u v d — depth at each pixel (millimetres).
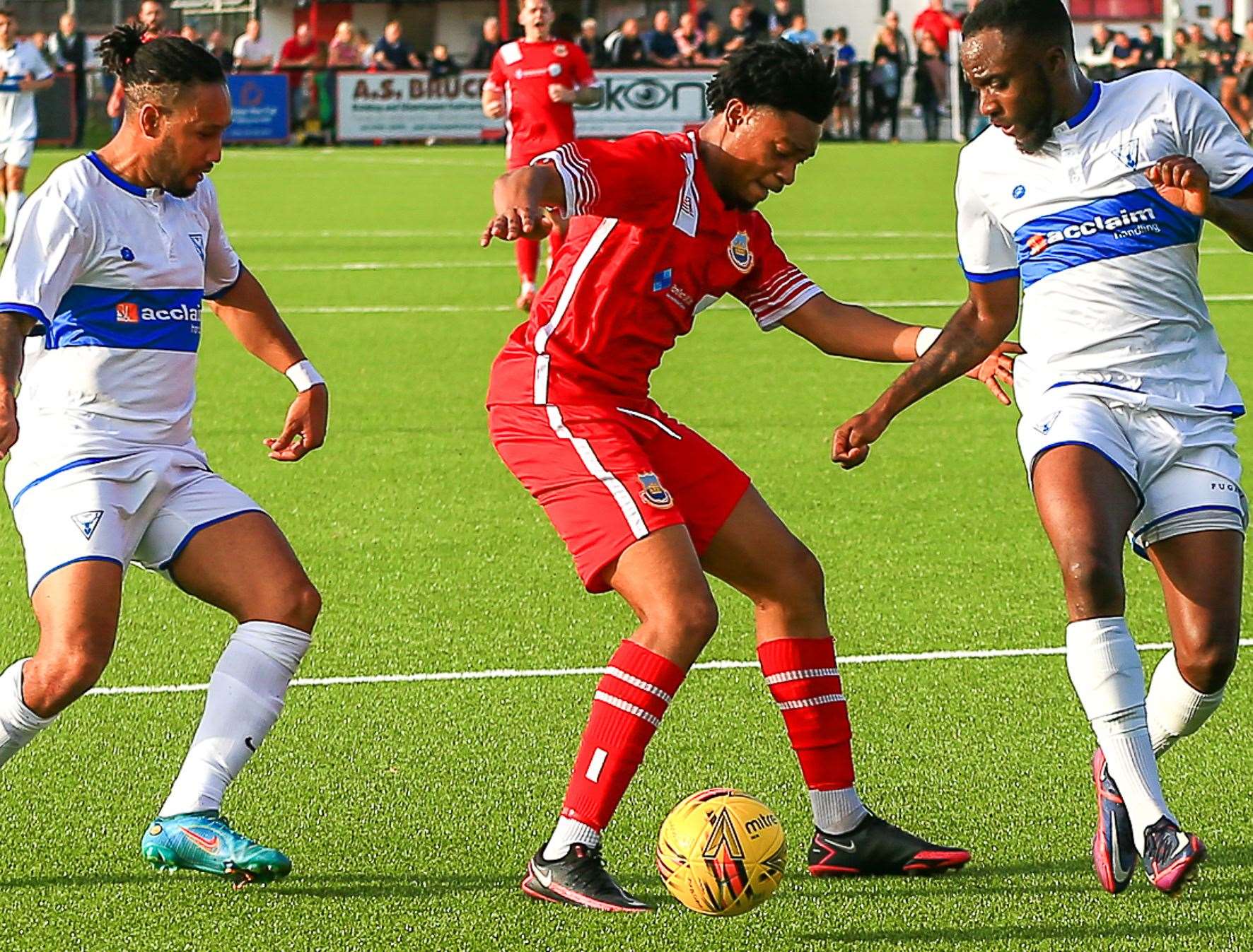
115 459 14328
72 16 114438
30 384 14594
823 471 30344
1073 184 14656
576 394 14516
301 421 16047
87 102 112625
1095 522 13836
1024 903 13914
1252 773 16688
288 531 26531
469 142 118688
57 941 13258
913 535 26203
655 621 13656
